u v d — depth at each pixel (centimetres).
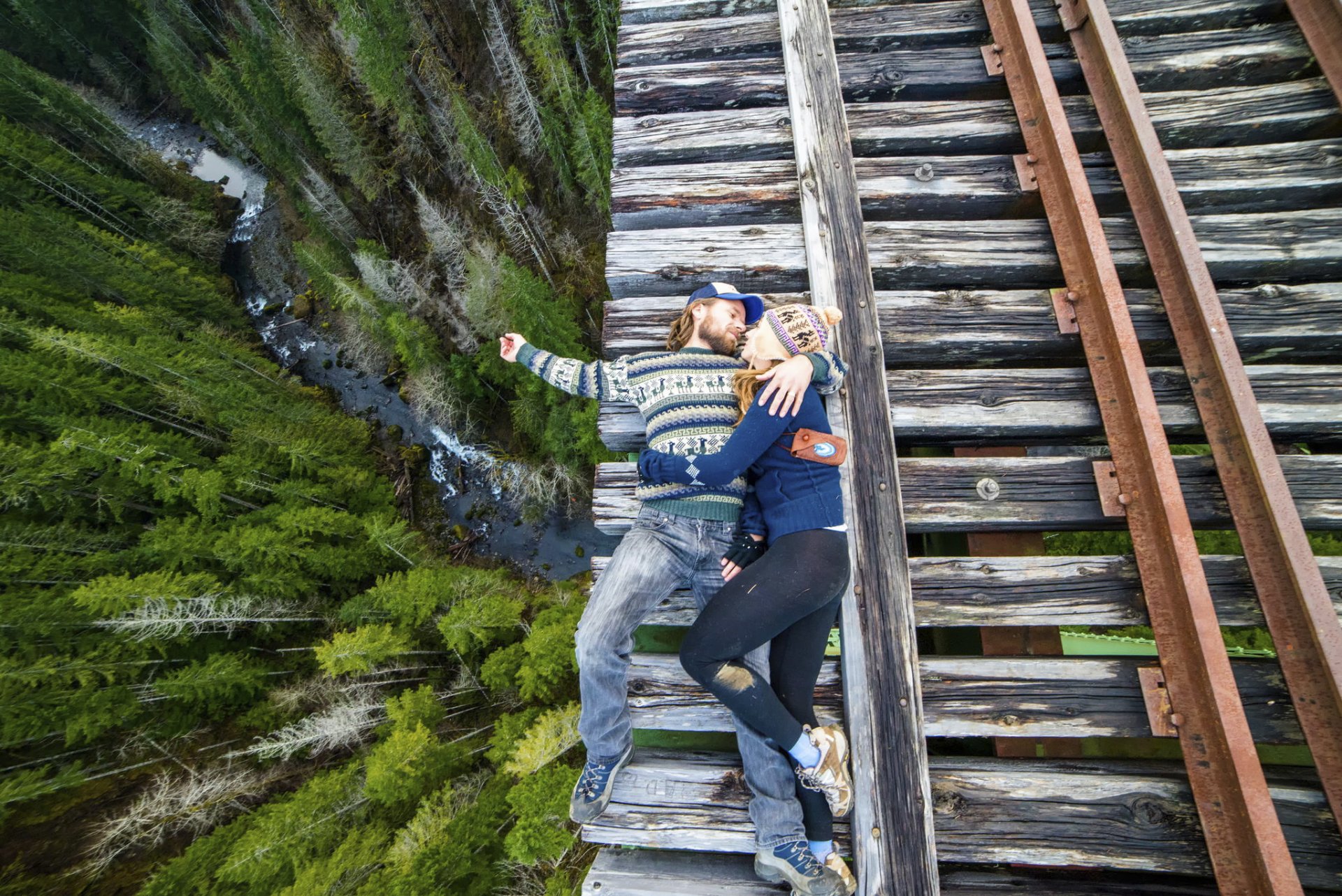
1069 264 280
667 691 244
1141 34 345
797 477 189
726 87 338
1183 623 213
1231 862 194
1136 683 228
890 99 344
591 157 1065
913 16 351
